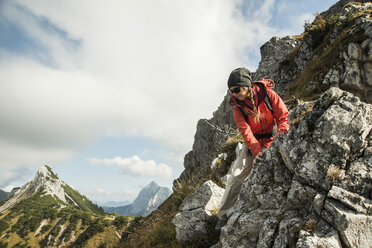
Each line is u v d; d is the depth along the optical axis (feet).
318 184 7.29
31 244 389.39
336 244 5.97
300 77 63.87
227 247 9.45
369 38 43.09
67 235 385.09
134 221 39.34
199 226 16.39
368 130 7.24
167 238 19.84
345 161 7.14
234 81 9.47
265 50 103.81
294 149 8.51
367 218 5.99
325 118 7.91
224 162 28.48
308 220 6.95
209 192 17.99
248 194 10.14
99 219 352.49
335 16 66.85
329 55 53.67
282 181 8.99
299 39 95.91
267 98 9.94
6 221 451.53
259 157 10.12
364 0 71.72
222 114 97.86
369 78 41.60
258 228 8.77
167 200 34.96
